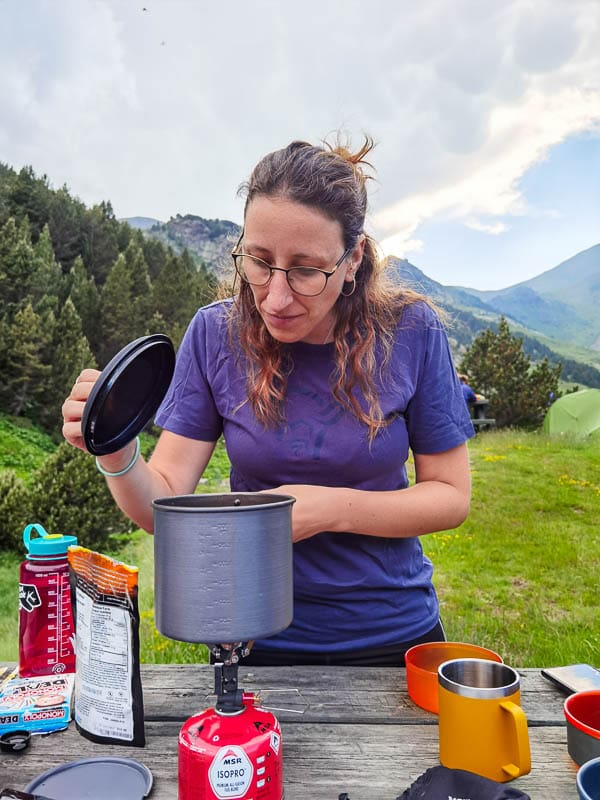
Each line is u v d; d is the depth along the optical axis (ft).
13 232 107.76
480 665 3.30
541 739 3.43
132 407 3.42
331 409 4.50
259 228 3.73
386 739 3.42
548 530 24.06
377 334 4.58
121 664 3.31
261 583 2.37
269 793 2.53
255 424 4.54
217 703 2.66
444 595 17.93
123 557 26.91
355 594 4.58
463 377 52.70
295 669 4.33
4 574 24.67
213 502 2.68
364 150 4.46
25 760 3.21
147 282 120.47
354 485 4.55
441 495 4.47
